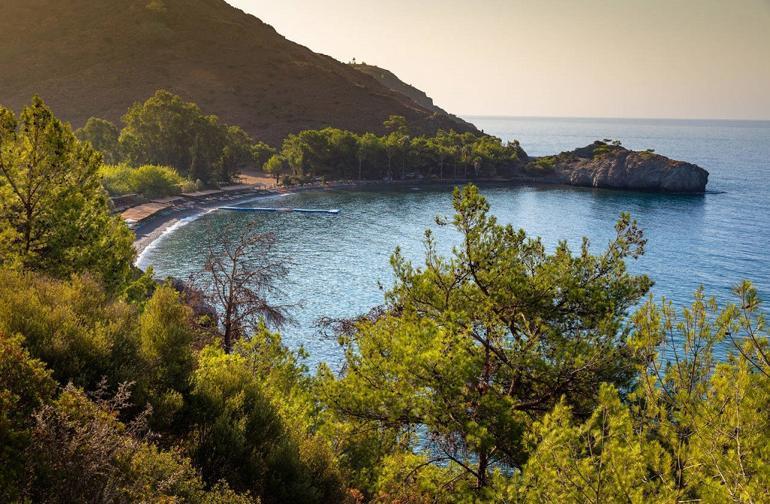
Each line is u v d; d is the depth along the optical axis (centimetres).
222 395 1480
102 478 826
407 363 1390
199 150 17088
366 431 1563
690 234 11312
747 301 1016
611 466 862
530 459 969
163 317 1552
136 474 870
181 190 14250
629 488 830
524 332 1559
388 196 16362
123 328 1441
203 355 1888
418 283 1612
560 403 1041
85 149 2342
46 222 2216
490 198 16812
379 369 1498
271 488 1296
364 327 1620
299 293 6669
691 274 8175
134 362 1370
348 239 10119
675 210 14762
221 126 19188
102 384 1052
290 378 2069
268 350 2094
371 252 9112
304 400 1822
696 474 846
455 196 1577
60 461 802
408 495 1441
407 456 1548
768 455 791
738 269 8506
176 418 1358
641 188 19275
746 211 14638
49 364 1202
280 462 1346
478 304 1568
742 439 824
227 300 2461
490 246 1557
